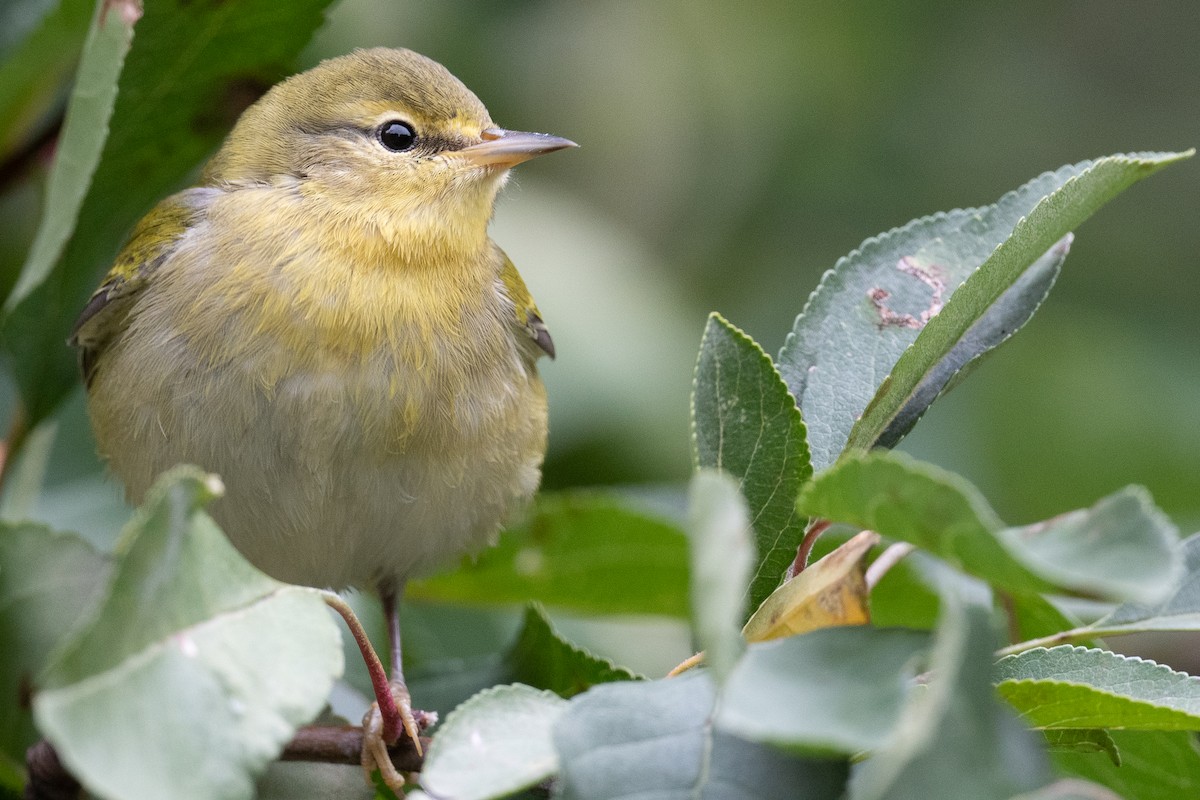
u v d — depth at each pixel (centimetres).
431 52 1278
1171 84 1680
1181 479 1364
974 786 429
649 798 479
